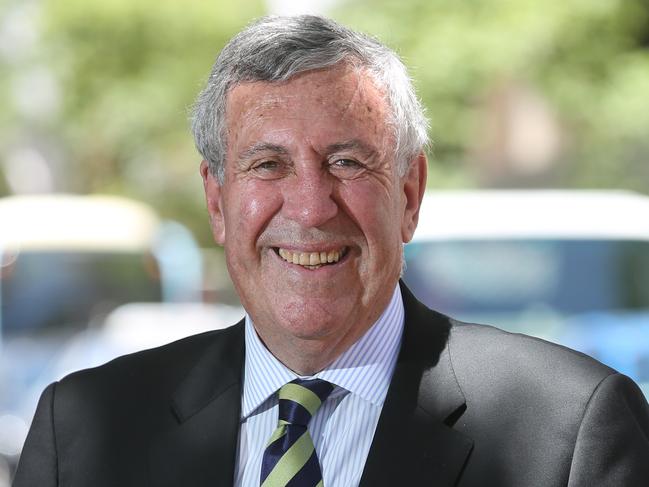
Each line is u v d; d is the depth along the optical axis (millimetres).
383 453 3145
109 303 11453
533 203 7621
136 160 20672
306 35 3133
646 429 3148
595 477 3002
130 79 19000
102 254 11578
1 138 21141
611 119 14328
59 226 11562
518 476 3053
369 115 3131
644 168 14641
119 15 18688
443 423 3168
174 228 13000
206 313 11609
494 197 7781
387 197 3172
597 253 7320
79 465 3395
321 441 3205
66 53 19078
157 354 3580
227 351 3477
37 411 3537
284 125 3100
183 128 19219
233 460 3285
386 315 3297
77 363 10023
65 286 11297
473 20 14242
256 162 3152
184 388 3432
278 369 3275
